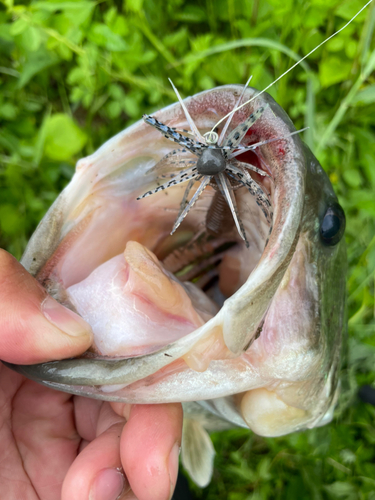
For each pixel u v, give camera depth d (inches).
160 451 4.7
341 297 5.4
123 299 4.5
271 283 3.4
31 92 10.6
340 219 4.6
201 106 4.0
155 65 9.7
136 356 3.8
